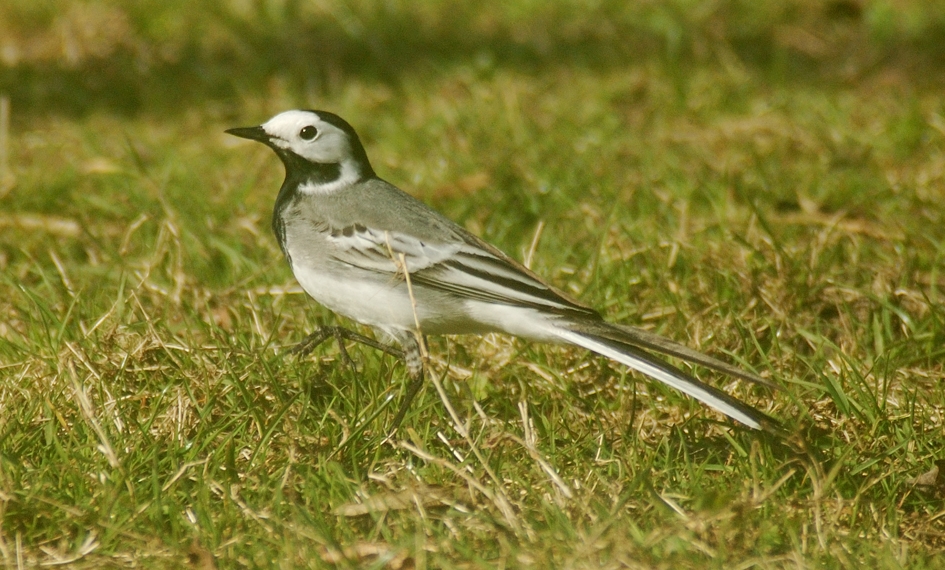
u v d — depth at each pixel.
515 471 8.54
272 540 7.64
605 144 15.94
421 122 17.05
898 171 14.93
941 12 21.08
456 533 7.74
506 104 17.08
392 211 10.04
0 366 10.02
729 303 11.36
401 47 20.36
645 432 9.59
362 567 7.39
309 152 10.30
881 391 10.08
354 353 10.90
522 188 14.34
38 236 13.58
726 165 14.41
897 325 11.42
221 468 8.57
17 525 7.80
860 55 19.81
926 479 8.57
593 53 19.91
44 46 20.95
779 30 20.91
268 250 12.98
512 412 9.91
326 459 8.62
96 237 13.59
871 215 13.55
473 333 9.94
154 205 14.16
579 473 8.69
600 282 11.91
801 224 13.40
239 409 9.38
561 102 17.69
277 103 18.38
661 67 18.88
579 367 10.55
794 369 10.36
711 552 7.45
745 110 17.25
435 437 9.31
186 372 9.78
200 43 20.86
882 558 7.46
